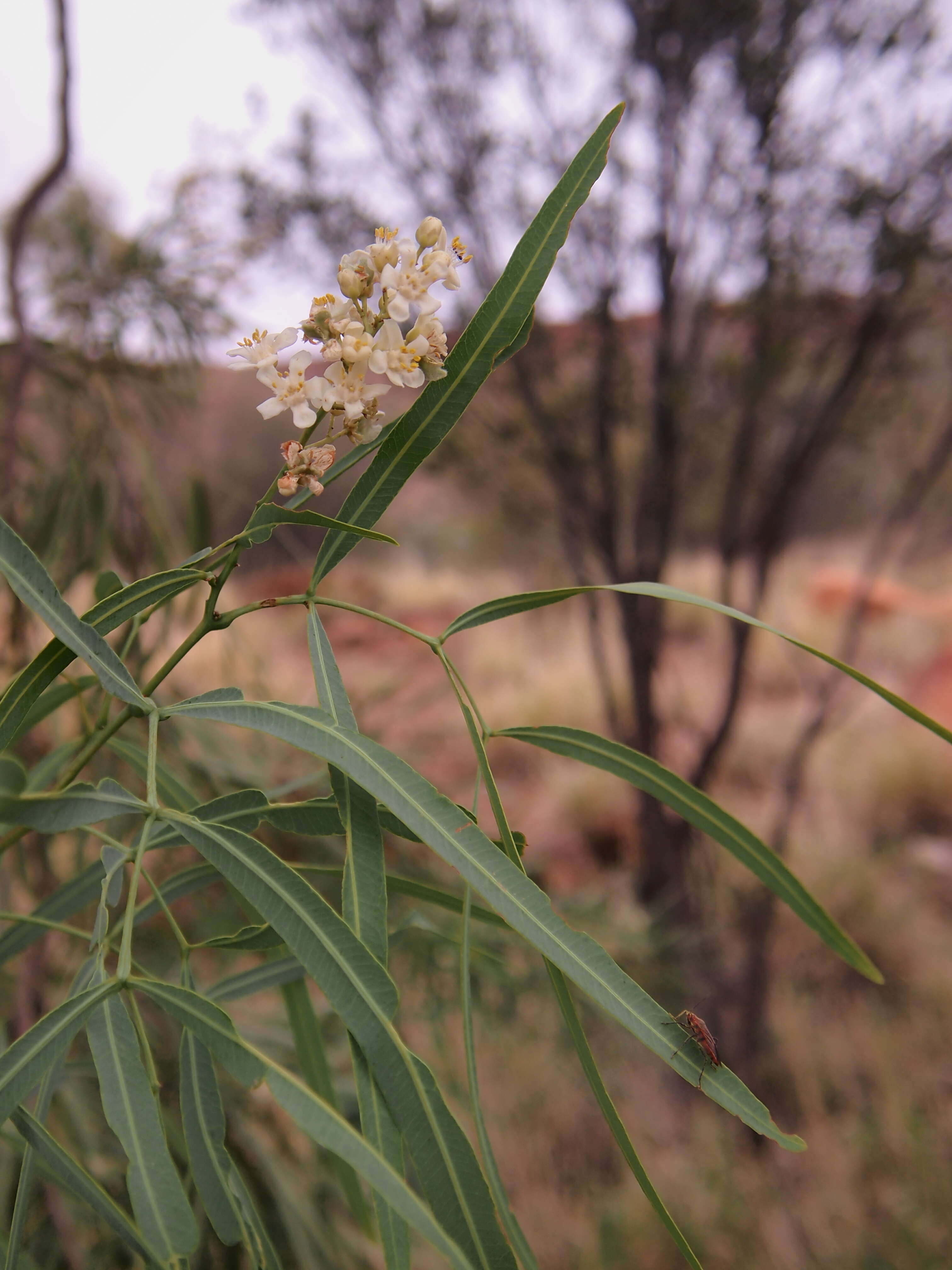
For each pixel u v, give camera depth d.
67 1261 0.33
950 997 1.21
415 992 0.55
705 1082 0.16
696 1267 0.17
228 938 0.19
